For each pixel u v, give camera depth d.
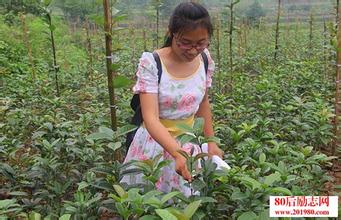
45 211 3.22
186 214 2.13
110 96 3.57
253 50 12.98
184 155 2.63
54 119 5.26
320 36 14.45
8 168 3.62
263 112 5.30
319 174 3.45
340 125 5.07
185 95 3.07
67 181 3.62
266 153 3.90
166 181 3.15
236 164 3.59
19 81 9.23
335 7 7.74
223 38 13.84
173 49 2.95
